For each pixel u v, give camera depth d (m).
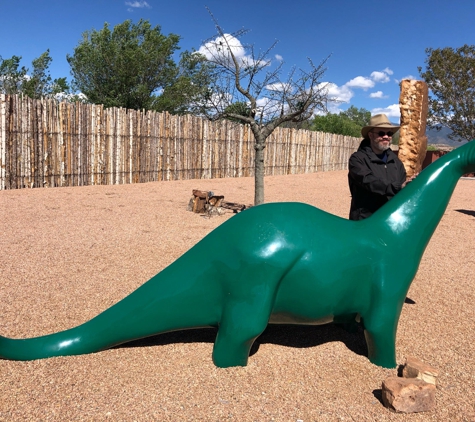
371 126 3.66
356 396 2.77
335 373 3.03
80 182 13.25
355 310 3.11
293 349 3.38
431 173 3.25
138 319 3.01
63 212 8.72
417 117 7.66
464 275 5.70
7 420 2.37
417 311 4.36
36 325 3.65
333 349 3.40
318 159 24.95
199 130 16.84
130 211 9.13
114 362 3.02
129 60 29.95
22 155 11.85
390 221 3.16
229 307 2.93
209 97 9.20
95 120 13.40
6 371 2.84
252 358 3.18
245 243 2.86
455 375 3.09
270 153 20.45
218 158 17.84
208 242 3.05
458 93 28.86
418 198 3.20
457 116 29.22
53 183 12.60
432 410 2.64
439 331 3.87
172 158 15.97
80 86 31.95
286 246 2.85
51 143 12.44
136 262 5.57
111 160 13.98
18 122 11.66
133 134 14.49
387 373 3.06
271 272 2.81
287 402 2.66
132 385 2.76
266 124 9.38
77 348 3.05
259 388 2.80
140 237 6.91
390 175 3.70
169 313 2.99
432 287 5.16
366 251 3.04
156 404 2.58
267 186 15.63
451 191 3.26
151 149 15.17
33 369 2.88
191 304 2.99
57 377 2.80
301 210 3.09
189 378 2.87
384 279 3.04
